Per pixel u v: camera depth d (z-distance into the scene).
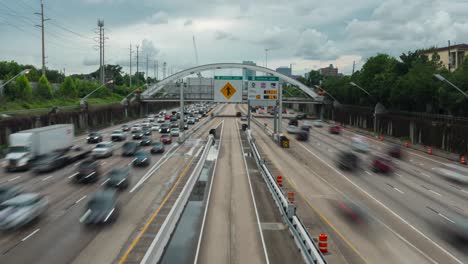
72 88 108.44
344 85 116.44
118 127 96.69
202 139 73.25
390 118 79.81
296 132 80.31
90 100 118.69
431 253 19.81
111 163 45.25
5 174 39.03
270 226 24.00
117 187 32.34
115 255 18.78
